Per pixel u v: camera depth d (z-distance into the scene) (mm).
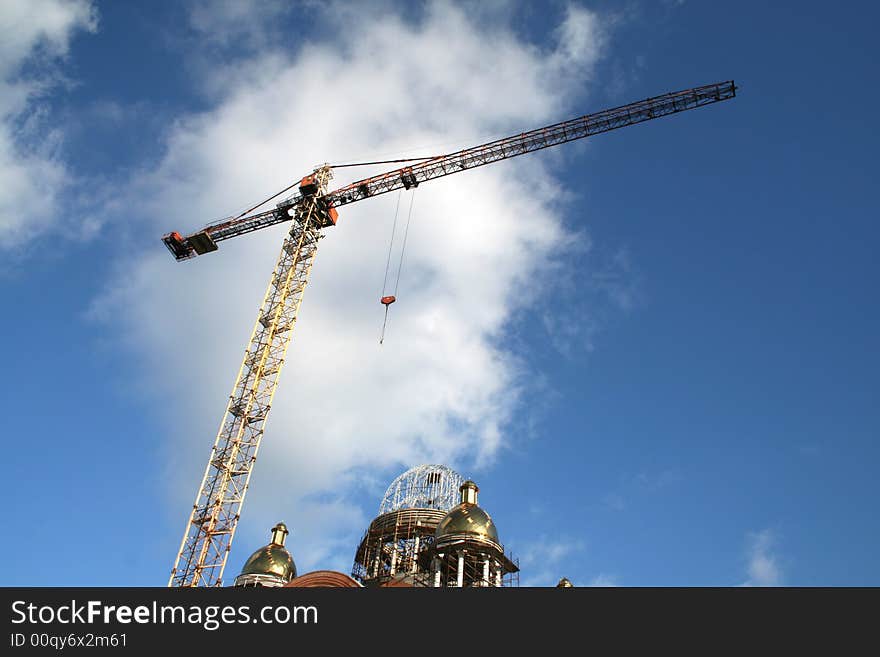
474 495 87250
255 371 113938
